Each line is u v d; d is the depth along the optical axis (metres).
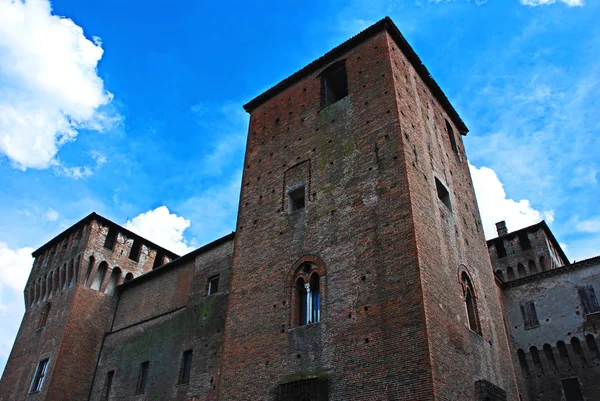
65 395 34.88
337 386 19.05
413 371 17.48
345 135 26.30
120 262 43.22
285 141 29.69
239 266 26.42
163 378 30.48
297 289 23.25
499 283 36.53
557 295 34.53
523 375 33.84
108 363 36.28
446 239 23.89
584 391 31.17
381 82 26.72
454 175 29.73
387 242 20.95
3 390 39.31
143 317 36.72
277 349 21.91
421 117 27.91
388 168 23.09
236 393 22.08
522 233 47.00
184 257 35.81
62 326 37.75
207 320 30.41
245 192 29.59
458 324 21.22
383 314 19.36
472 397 19.50
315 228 24.14
